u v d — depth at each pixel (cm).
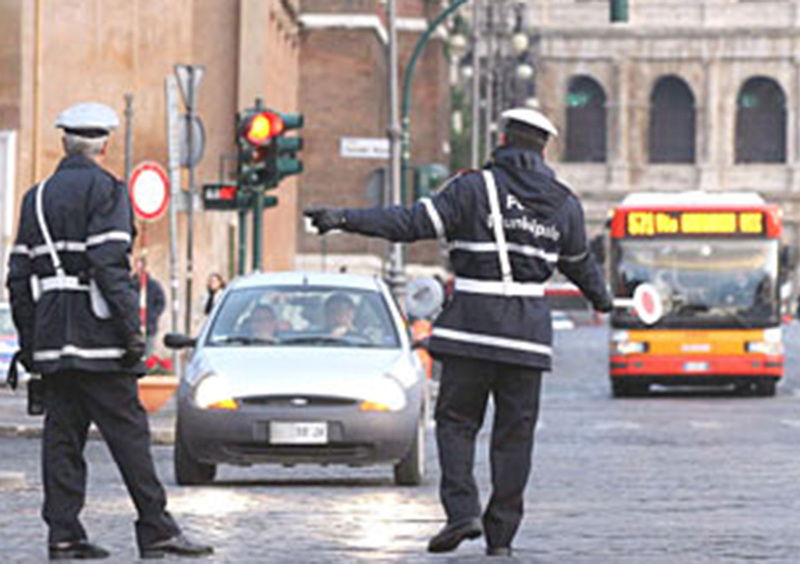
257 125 5784
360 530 2895
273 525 2970
